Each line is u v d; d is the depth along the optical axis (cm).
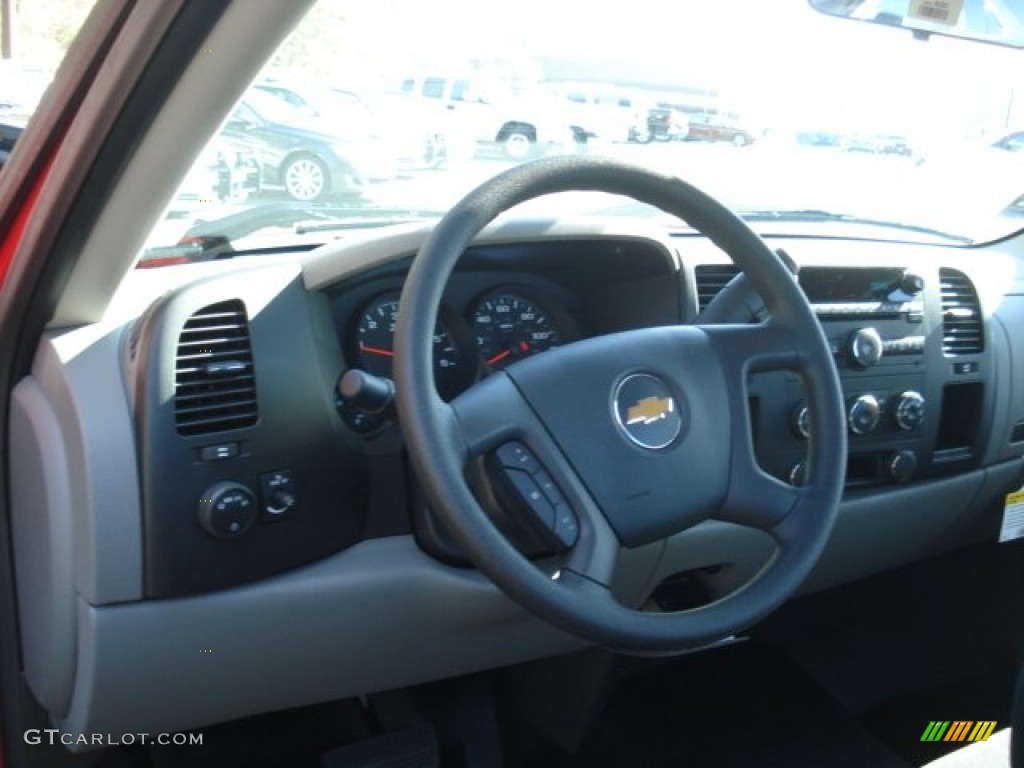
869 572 229
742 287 147
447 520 115
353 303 166
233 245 177
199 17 104
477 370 174
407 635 162
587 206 186
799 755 214
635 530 127
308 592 152
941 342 218
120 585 140
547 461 125
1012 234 261
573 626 118
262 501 146
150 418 138
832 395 141
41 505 145
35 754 171
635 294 183
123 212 130
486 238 162
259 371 146
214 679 152
